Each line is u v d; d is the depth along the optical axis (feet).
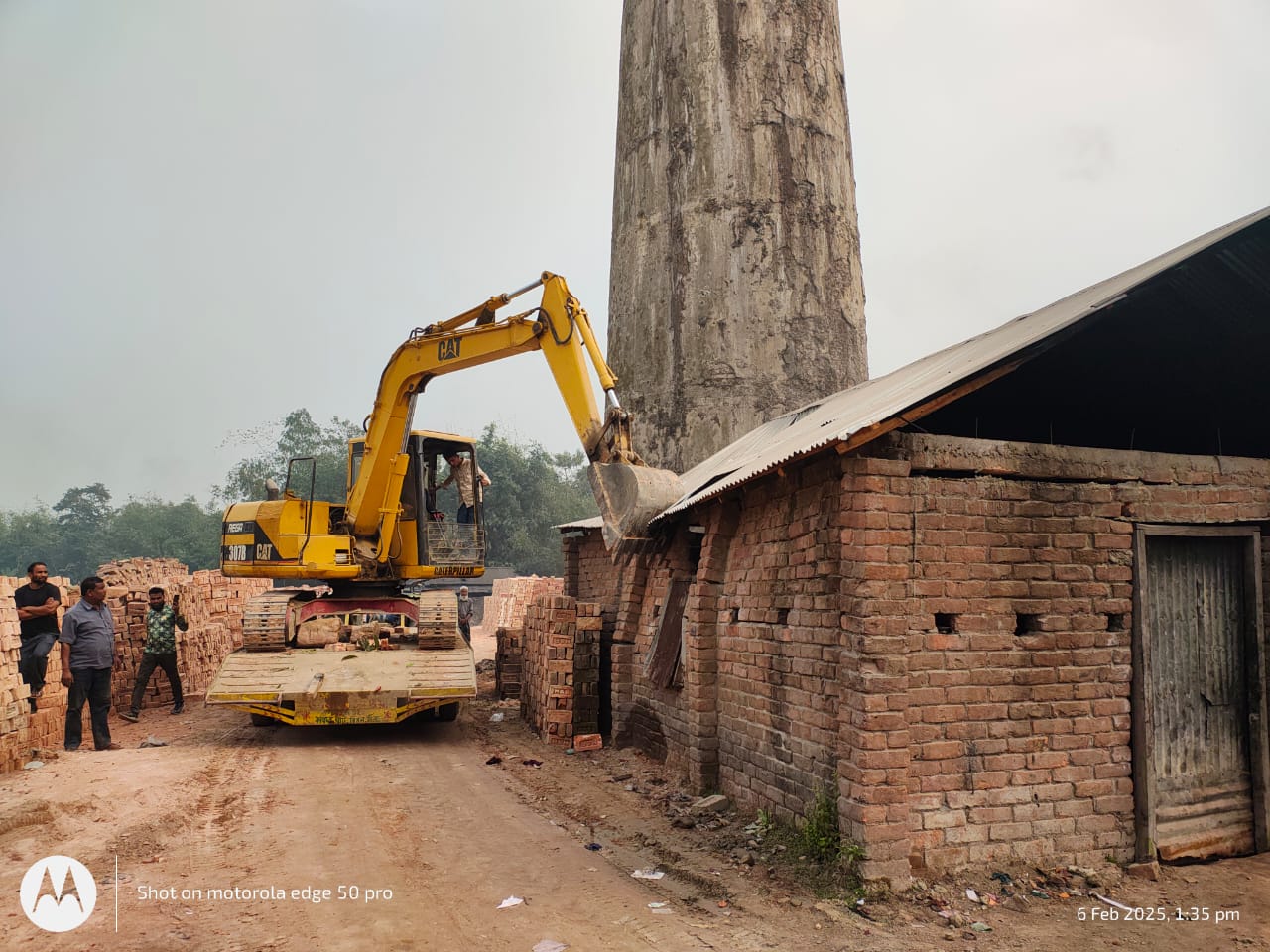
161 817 24.11
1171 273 20.40
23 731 29.66
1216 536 22.40
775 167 55.83
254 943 16.43
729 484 23.79
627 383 58.18
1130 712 20.92
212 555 192.95
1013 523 20.44
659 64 59.16
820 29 59.06
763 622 24.61
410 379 41.04
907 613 19.35
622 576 41.57
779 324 54.29
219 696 33.73
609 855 22.17
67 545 252.62
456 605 39.73
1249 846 22.04
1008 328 26.40
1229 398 24.67
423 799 27.12
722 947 16.44
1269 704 22.65
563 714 35.65
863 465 19.38
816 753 21.17
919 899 18.28
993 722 19.80
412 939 16.79
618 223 61.46
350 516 42.78
